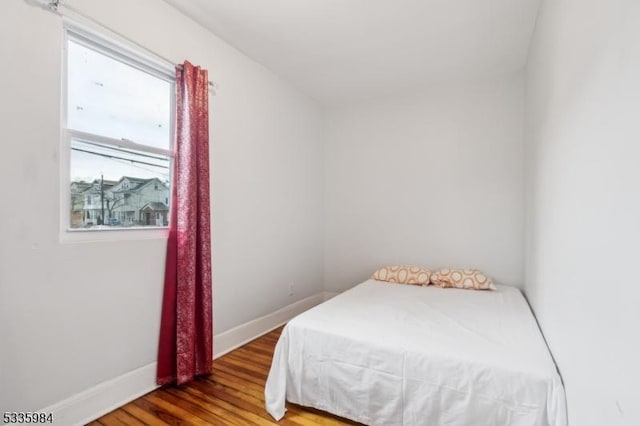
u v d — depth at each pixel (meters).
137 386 1.92
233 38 2.51
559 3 1.50
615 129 0.83
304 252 3.65
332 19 2.27
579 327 1.13
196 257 2.21
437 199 3.42
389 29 2.39
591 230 1.01
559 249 1.45
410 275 3.23
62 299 1.58
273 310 3.13
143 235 2.00
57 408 1.56
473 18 2.25
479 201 3.22
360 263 3.84
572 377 1.21
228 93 2.58
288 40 2.54
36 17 1.49
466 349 1.59
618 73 0.81
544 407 1.33
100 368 1.74
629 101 0.74
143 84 2.05
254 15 2.22
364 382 1.68
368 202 3.79
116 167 1.90
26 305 1.46
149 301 2.00
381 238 3.72
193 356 2.12
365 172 3.81
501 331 1.83
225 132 2.55
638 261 0.69
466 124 3.28
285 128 3.30
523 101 3.04
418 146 3.51
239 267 2.70
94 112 1.79
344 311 2.20
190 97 2.15
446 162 3.38
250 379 2.14
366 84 3.38
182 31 2.20
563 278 1.37
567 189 1.31
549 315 1.68
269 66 2.98
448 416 1.49
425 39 2.52
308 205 3.72
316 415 1.79
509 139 3.10
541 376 1.35
